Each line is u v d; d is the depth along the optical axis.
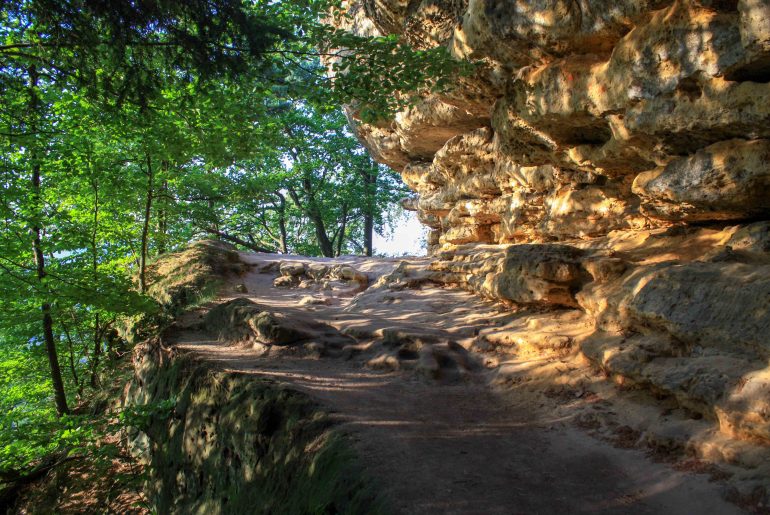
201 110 8.21
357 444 4.87
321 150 26.84
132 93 6.69
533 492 4.20
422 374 7.23
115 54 6.23
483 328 8.41
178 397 8.01
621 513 3.88
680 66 5.25
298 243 31.78
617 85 5.97
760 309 4.55
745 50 4.60
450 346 7.96
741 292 4.82
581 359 6.53
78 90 6.98
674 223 7.36
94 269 9.75
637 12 5.50
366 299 11.94
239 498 5.80
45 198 10.26
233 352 8.77
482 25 7.14
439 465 4.61
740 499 3.71
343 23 12.55
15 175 8.52
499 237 12.39
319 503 4.43
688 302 5.29
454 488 4.19
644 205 7.02
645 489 4.19
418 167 15.25
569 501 4.07
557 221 9.52
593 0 5.83
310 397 6.00
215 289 12.94
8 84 6.79
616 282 6.74
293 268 16.12
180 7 6.14
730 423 4.23
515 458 4.86
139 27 6.16
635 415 5.23
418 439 5.19
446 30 8.62
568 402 5.94
